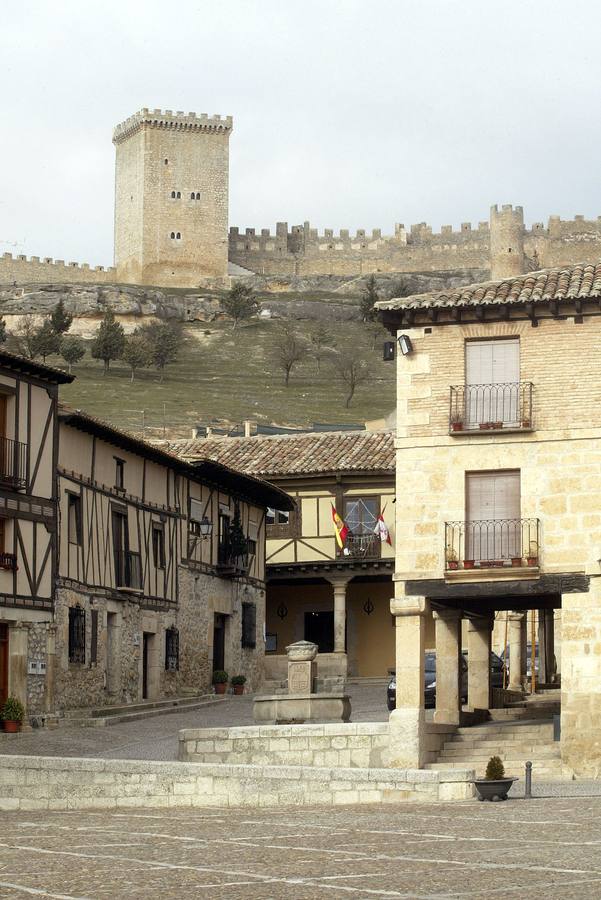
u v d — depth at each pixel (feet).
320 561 236.22
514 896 57.82
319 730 124.98
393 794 101.76
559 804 96.94
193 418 468.75
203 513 207.62
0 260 653.71
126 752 137.08
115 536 181.78
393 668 228.84
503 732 135.85
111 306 629.51
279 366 584.81
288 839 78.59
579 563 129.70
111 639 178.91
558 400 132.57
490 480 133.90
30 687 158.40
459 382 135.23
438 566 132.87
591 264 141.69
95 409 472.03
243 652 217.97
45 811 102.12
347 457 239.50
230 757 125.08
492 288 136.36
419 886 60.95
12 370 158.92
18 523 158.51
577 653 128.26
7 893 60.18
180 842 78.07
